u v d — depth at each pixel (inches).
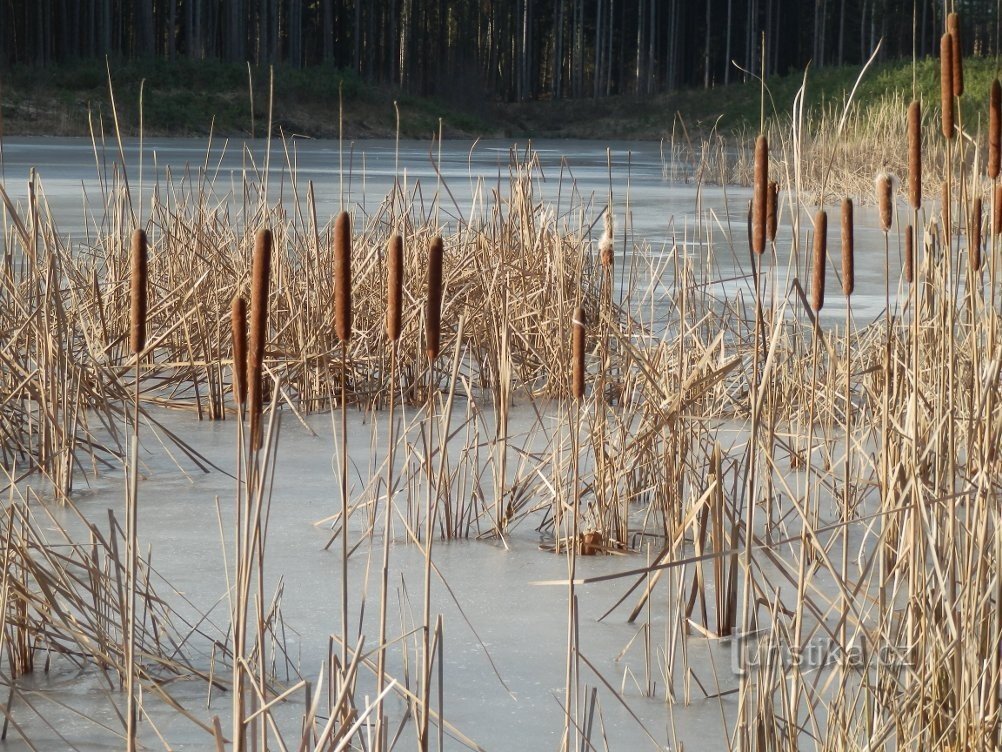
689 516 185.2
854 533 231.9
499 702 166.2
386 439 309.0
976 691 140.2
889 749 149.6
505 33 3622.0
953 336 160.6
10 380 291.9
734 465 212.2
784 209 759.1
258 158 1413.6
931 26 3284.9
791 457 272.1
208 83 2210.9
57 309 265.9
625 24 3745.1
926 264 185.3
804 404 284.5
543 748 152.4
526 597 207.9
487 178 1138.7
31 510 245.4
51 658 178.5
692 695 169.5
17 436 287.4
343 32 3304.6
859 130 1011.3
